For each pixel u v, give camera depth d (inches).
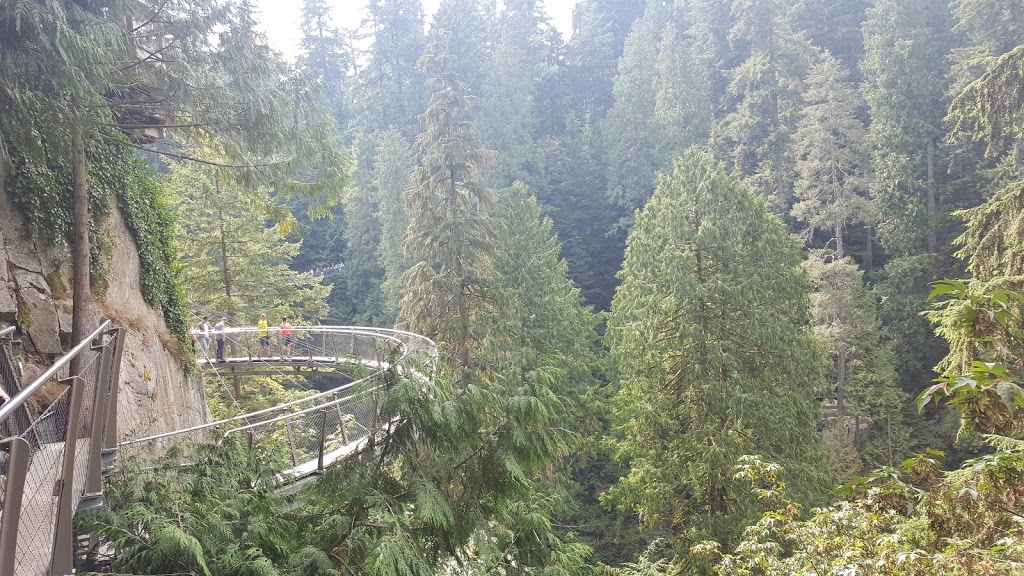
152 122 579.2
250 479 265.3
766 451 721.0
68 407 199.2
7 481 132.3
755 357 768.9
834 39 2042.3
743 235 802.8
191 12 438.9
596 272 1900.8
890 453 1167.0
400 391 244.5
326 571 205.5
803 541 256.7
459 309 972.6
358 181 2000.5
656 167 1851.6
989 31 1471.5
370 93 2415.1
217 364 828.6
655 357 762.8
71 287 491.8
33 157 411.2
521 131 2004.2
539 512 261.4
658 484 727.7
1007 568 147.7
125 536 188.2
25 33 346.6
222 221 1069.1
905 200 1433.3
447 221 966.4
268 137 479.8
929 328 1301.7
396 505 240.2
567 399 274.7
